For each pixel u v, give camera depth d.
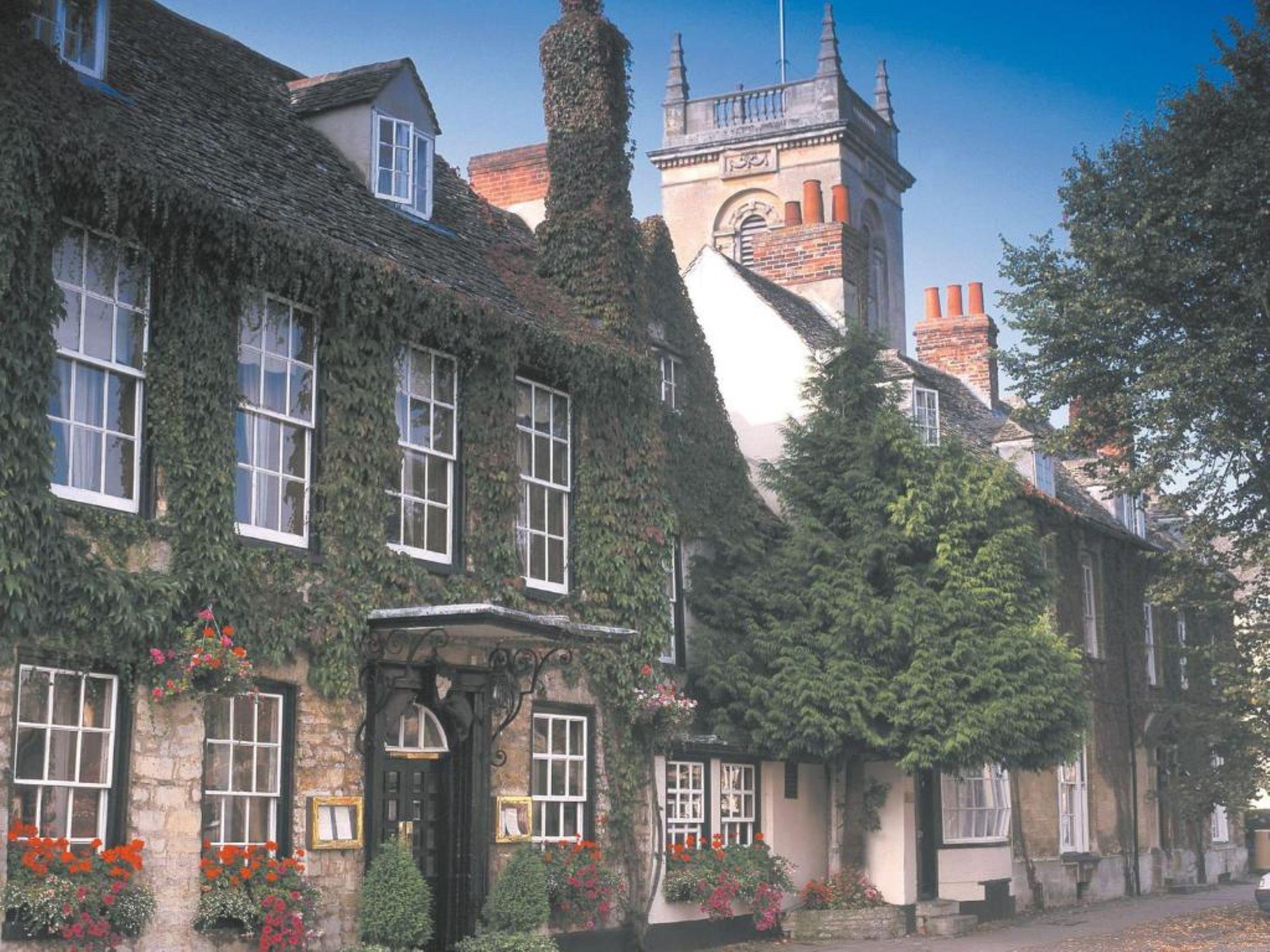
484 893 14.90
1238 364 22.77
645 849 17.22
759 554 20.22
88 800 11.45
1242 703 25.91
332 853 13.38
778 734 18.81
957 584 19.36
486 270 16.81
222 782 12.55
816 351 23.09
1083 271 24.48
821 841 20.97
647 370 17.66
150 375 12.24
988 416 29.44
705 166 49.25
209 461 12.48
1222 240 22.88
